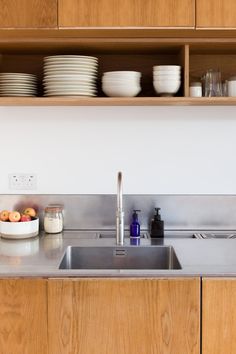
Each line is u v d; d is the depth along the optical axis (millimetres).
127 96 2023
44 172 2307
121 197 2037
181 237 2221
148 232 2283
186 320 1577
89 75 2012
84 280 1571
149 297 1575
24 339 1599
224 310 1573
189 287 1568
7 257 1791
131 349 1588
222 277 1576
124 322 1582
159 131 2287
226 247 1948
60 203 2295
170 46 2064
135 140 2291
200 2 1869
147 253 2021
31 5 1878
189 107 2275
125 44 2031
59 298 1578
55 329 1586
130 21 1870
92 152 2297
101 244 2043
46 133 2291
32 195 2297
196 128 2283
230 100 1986
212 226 2291
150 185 2303
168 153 2291
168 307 1576
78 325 1585
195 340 1582
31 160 2303
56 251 1897
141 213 2291
